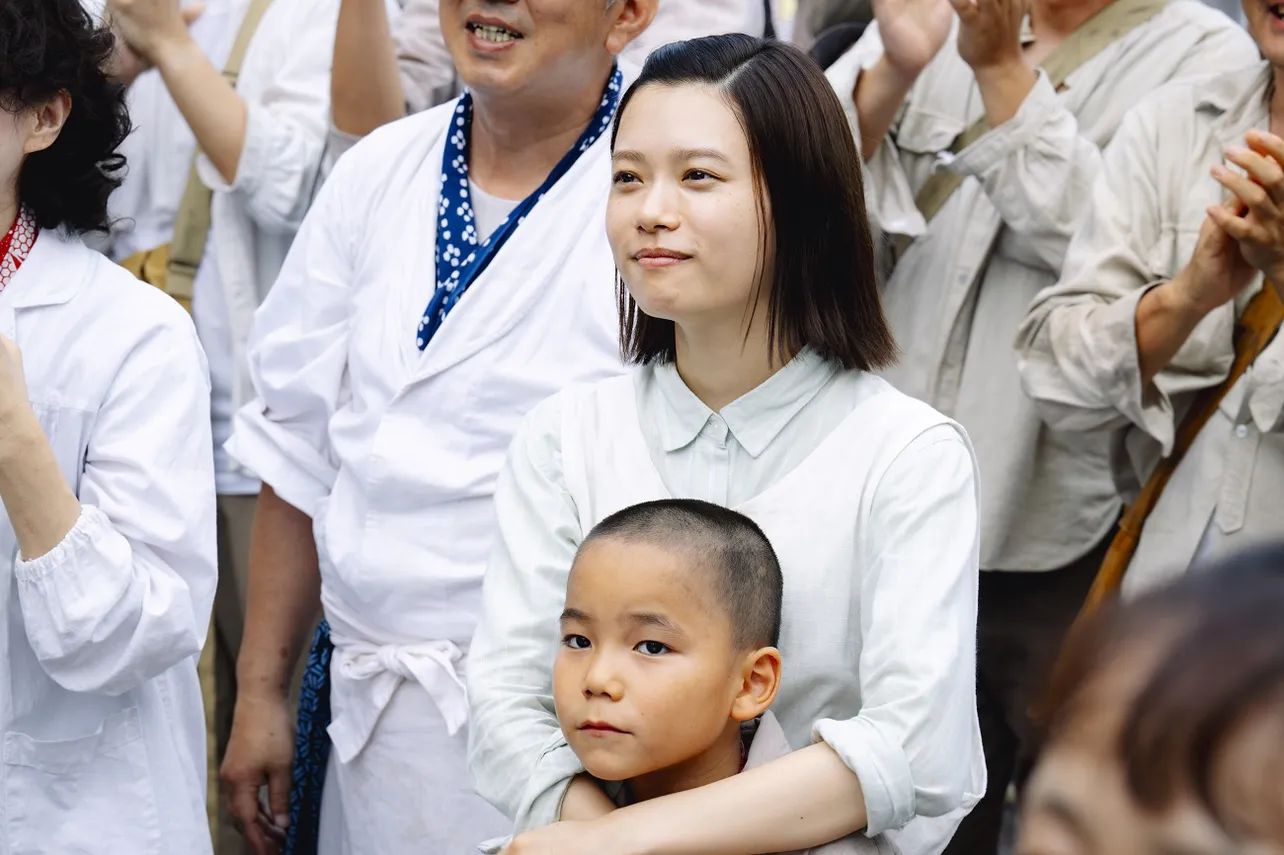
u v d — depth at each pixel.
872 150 4.04
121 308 2.83
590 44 3.14
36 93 2.69
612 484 2.32
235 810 3.62
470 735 2.29
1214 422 3.52
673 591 2.03
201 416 2.86
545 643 2.29
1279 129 3.66
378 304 3.26
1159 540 3.52
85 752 2.78
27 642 2.75
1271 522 3.42
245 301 4.29
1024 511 3.85
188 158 4.34
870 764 2.01
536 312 3.15
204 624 2.84
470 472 3.10
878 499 2.16
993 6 3.78
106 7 3.87
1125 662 0.86
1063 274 3.71
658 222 2.18
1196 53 3.97
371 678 3.16
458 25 3.16
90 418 2.78
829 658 2.17
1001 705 3.92
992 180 3.86
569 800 2.12
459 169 3.31
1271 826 0.80
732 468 2.27
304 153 4.27
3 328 2.74
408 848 3.12
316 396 3.37
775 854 2.02
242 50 4.42
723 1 4.40
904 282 4.04
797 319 2.24
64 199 2.85
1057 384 3.62
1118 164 3.75
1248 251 3.28
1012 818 4.18
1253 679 0.82
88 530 2.63
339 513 3.23
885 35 3.93
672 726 2.02
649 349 2.37
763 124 2.18
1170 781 0.82
